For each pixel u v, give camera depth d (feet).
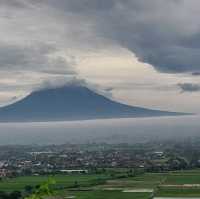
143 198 505.25
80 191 562.66
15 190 528.22
